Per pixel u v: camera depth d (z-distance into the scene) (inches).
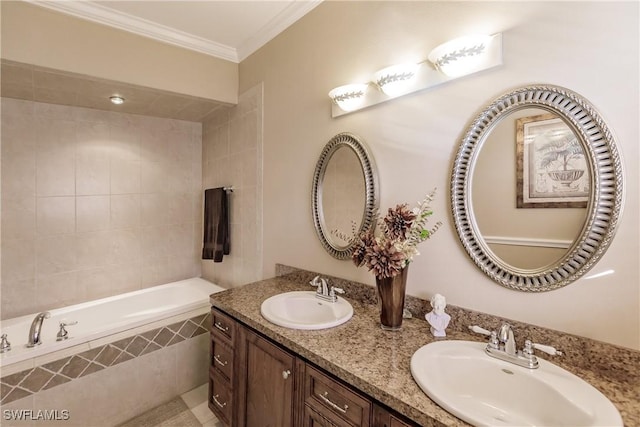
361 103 61.6
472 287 46.9
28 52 67.9
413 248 47.6
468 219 46.3
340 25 67.2
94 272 104.0
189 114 112.9
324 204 71.4
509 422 35.3
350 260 66.2
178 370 87.7
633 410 29.8
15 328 83.0
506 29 42.4
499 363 38.2
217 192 108.7
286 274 83.3
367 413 37.3
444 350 41.3
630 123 33.9
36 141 92.7
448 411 30.1
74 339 70.7
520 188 41.7
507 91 42.3
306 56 76.0
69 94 87.7
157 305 112.1
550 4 38.7
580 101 36.5
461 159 46.8
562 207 38.3
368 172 60.9
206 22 82.7
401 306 49.8
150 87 84.5
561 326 38.6
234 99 101.4
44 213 94.3
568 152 37.7
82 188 101.0
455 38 47.5
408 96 54.3
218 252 106.3
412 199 54.3
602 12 35.2
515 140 42.1
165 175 119.5
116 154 107.9
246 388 59.2
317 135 73.4
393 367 38.9
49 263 95.4
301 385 46.9
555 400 32.9
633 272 33.9
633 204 33.9
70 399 69.5
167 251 120.8
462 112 47.1
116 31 79.2
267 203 90.5
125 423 76.6
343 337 47.7
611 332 35.3
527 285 40.8
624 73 34.0
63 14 71.9
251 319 55.8
